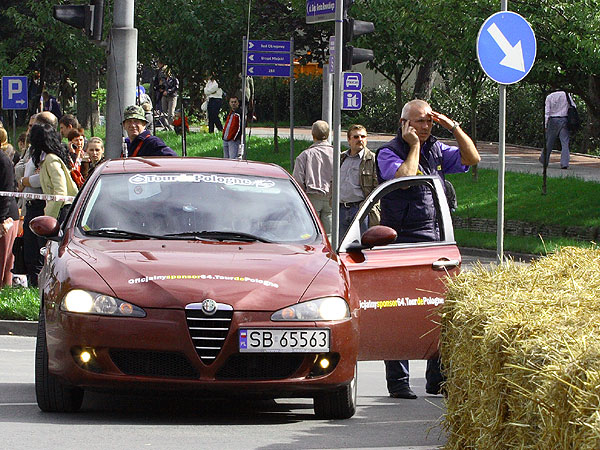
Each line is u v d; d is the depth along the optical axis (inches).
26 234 1258.0
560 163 2655.0
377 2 2351.1
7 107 2176.4
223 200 771.4
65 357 655.8
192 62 2812.5
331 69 1754.4
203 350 648.4
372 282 749.9
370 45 2437.3
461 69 2289.6
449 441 563.2
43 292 695.1
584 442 390.9
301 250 726.5
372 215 1290.6
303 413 734.5
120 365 652.1
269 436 643.5
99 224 746.2
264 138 3105.3
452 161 841.5
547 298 522.3
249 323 650.2
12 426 651.5
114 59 1400.1
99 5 1398.9
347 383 677.3
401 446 625.6
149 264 675.4
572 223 1988.2
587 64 2030.0
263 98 4261.8
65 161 1239.5
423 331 760.3
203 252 702.5
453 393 552.4
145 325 644.1
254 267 681.0
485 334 488.1
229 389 650.8
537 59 2065.7
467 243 1984.5
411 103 821.9
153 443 610.9
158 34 2805.1
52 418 682.8
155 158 837.2
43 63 3336.6
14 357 994.1
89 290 657.0
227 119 2498.8
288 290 666.2
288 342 655.1
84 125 3506.4
